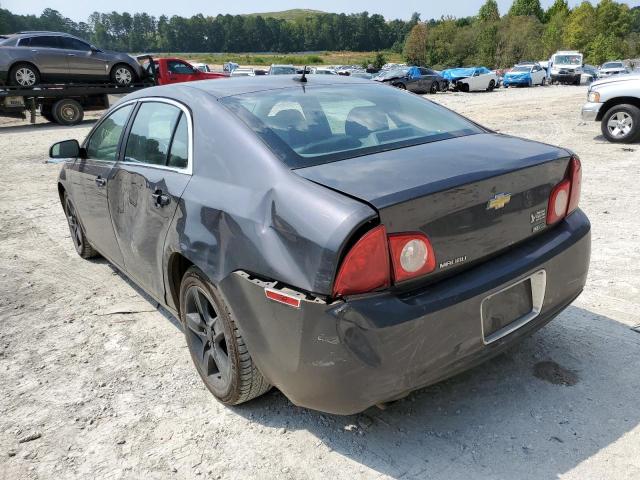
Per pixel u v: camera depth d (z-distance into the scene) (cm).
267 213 238
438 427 269
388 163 250
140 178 335
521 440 256
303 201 226
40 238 609
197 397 305
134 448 267
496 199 241
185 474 249
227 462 255
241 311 246
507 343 252
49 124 1897
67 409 299
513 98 2486
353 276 211
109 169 384
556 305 276
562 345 331
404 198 214
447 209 225
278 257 228
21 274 500
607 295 396
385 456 252
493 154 265
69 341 373
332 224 212
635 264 452
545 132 1248
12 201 786
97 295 447
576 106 1873
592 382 295
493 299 245
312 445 263
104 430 281
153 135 340
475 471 240
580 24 9112
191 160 295
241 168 262
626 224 557
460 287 230
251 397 282
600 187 717
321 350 218
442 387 298
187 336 314
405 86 2916
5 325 400
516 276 246
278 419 283
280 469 249
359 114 308
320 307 214
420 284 225
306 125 283
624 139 1054
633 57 9375
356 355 214
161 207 306
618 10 9119
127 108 389
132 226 349
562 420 268
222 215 257
